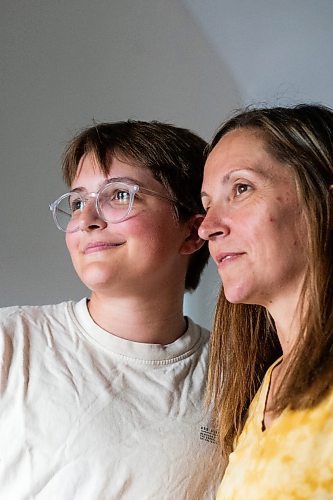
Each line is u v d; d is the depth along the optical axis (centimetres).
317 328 89
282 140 97
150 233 121
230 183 99
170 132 130
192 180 129
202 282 231
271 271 94
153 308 125
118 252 120
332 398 85
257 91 281
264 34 275
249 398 116
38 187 220
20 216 216
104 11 243
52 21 228
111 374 121
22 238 216
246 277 96
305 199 93
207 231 99
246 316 118
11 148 215
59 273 224
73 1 234
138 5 251
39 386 117
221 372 120
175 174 126
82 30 236
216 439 122
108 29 244
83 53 235
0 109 213
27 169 218
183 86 264
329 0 268
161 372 124
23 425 115
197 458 119
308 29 273
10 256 213
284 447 86
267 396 100
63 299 224
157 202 124
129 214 119
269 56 279
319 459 82
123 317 125
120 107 245
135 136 127
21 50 219
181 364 127
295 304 97
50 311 127
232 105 279
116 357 122
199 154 132
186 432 120
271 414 96
